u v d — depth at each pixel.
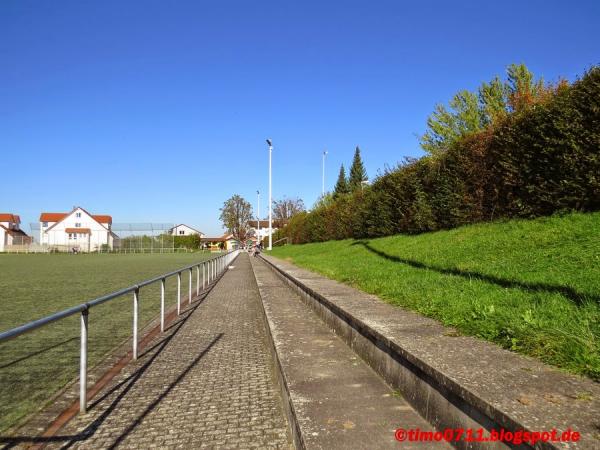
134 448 3.93
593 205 9.55
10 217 108.44
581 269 6.12
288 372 4.88
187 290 16.83
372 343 4.95
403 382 4.03
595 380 2.95
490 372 3.14
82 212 98.19
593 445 2.07
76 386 5.63
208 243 129.50
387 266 11.26
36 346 7.71
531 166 11.00
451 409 3.11
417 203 17.30
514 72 27.31
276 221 102.56
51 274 25.09
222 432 4.23
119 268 31.09
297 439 3.58
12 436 4.20
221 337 8.62
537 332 3.87
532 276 6.30
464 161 14.16
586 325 3.82
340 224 30.22
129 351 7.46
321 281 10.66
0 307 12.18
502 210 12.51
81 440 4.11
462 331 4.48
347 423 3.50
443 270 8.73
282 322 7.86
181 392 5.41
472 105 30.27
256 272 21.83
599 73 9.31
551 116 10.26
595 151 9.26
